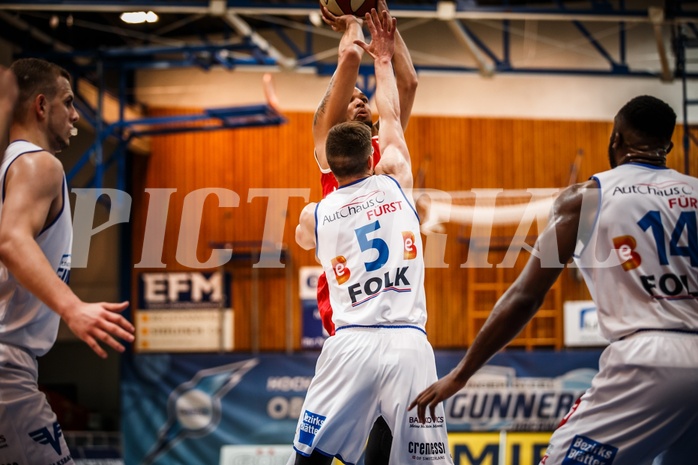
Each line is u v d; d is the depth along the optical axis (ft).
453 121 64.85
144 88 69.31
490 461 54.54
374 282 15.03
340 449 14.69
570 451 13.92
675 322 13.85
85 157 55.11
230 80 68.74
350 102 18.52
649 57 62.34
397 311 14.93
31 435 14.69
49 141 15.29
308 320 64.13
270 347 64.34
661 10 49.47
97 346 11.69
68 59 56.39
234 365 58.54
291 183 65.98
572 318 60.49
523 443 54.80
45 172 13.66
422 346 14.96
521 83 65.31
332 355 14.84
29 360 14.88
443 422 15.20
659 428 13.53
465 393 55.11
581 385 55.36
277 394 57.98
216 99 68.74
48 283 12.10
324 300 16.97
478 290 61.87
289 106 68.28
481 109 65.36
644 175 14.60
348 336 14.83
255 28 69.21
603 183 14.47
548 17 49.85
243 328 64.54
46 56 55.26
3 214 13.12
